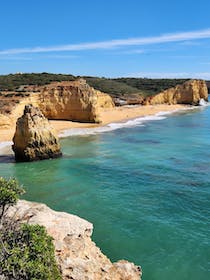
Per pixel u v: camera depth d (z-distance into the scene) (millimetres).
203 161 40750
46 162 41344
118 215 25078
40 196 29141
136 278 15039
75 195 29359
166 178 33906
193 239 21438
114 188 31094
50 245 11781
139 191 30172
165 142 54812
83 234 16953
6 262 9984
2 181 13812
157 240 21406
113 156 44312
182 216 24781
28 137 41406
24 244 11477
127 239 21562
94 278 13938
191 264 18891
